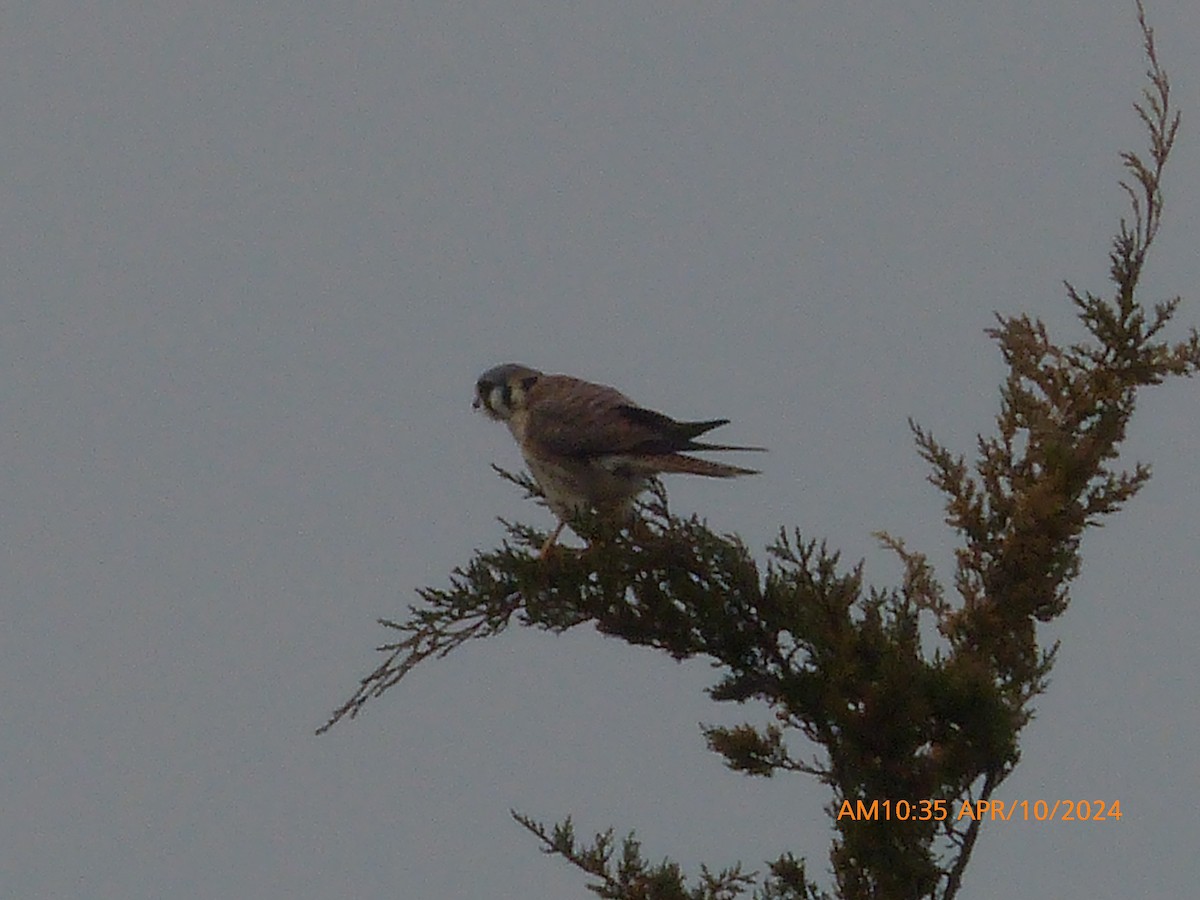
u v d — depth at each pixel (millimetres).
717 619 11930
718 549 12055
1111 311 13172
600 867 12414
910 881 11430
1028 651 12422
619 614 12109
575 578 12133
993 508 12734
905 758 11438
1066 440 12539
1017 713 11562
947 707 11328
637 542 12234
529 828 12562
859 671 11422
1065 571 12375
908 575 12789
